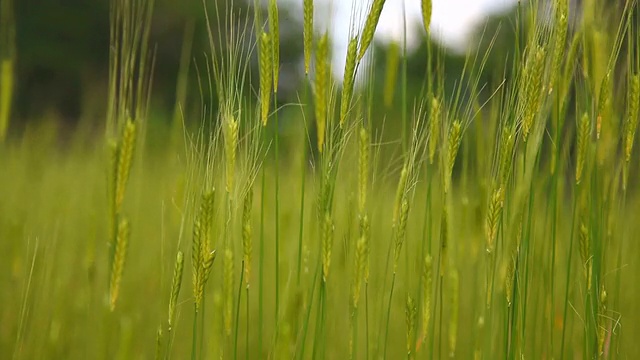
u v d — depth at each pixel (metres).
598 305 1.18
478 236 1.27
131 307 1.37
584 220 1.19
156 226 1.52
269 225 1.48
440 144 1.20
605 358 1.21
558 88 1.19
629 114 1.19
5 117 1.28
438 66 1.19
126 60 1.12
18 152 1.71
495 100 1.25
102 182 1.47
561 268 1.33
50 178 1.70
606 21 1.23
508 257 1.14
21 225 1.35
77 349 1.34
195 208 1.16
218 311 1.13
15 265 1.35
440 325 1.20
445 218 1.18
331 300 1.31
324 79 1.14
